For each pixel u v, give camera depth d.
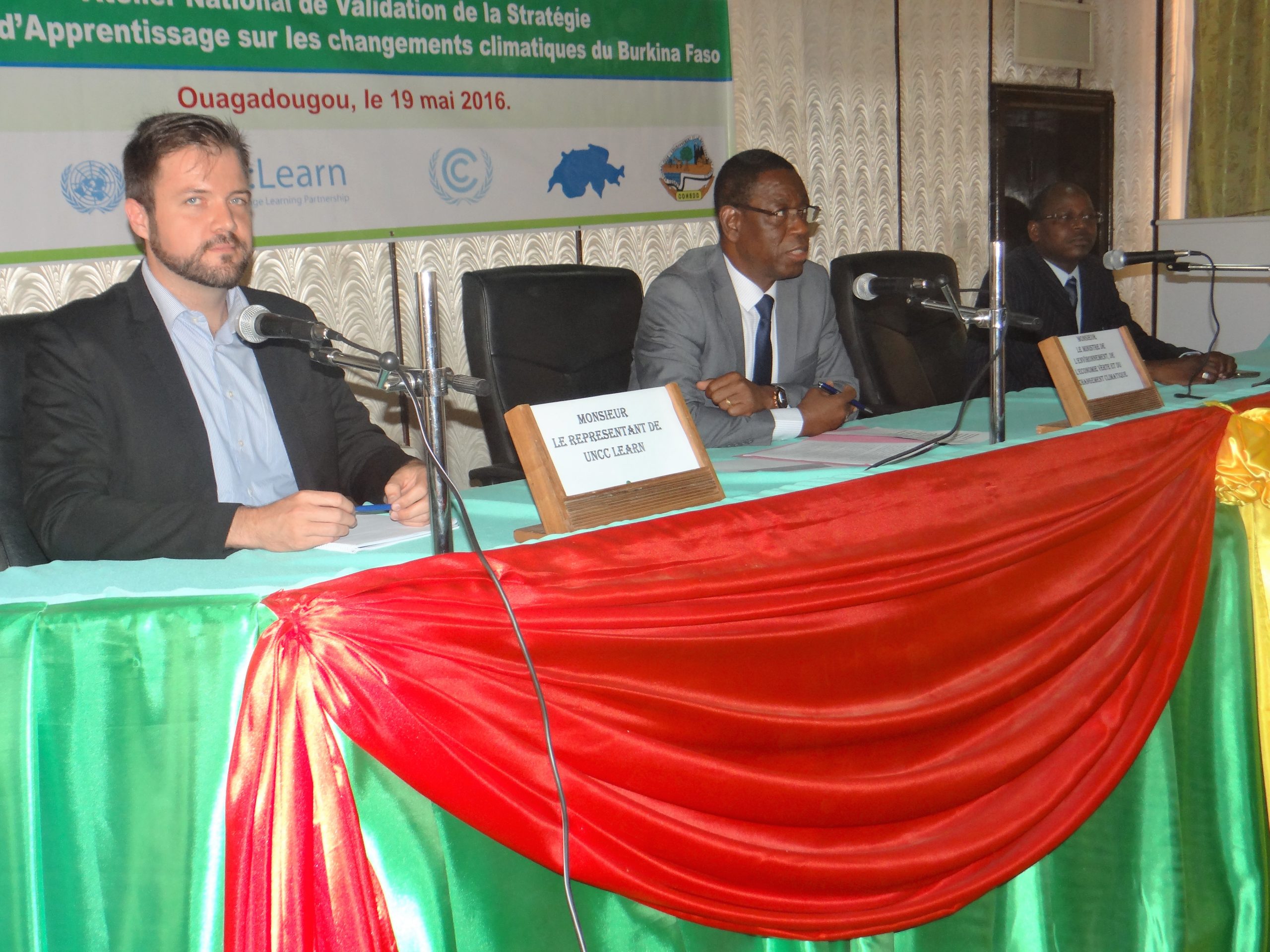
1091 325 3.31
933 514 1.42
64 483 1.57
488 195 3.35
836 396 2.12
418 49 3.17
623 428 1.37
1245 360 2.90
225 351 1.83
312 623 1.03
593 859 1.12
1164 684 1.60
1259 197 5.30
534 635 1.10
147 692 1.06
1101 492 1.58
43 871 1.07
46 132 2.62
